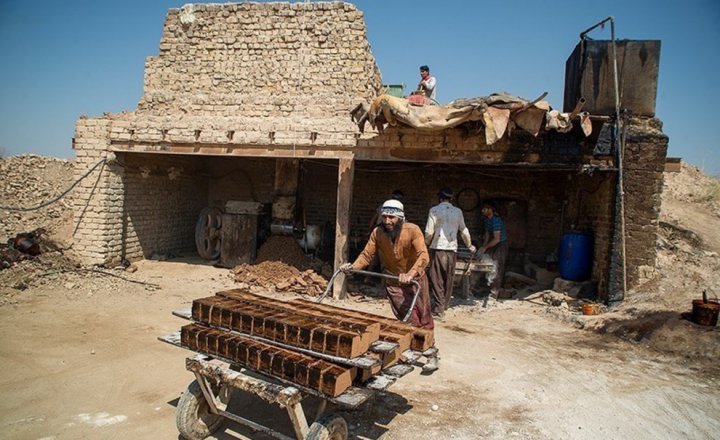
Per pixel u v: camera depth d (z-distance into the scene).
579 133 8.47
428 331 3.63
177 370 5.12
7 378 4.72
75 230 9.92
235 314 3.48
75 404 4.26
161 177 11.67
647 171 8.29
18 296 7.55
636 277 8.34
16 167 14.35
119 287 8.56
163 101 10.79
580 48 8.75
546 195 12.05
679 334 6.47
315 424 3.10
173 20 11.08
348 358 2.95
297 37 10.62
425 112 7.24
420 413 4.36
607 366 5.81
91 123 9.95
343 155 9.05
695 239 10.63
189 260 11.60
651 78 8.48
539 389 5.04
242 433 3.87
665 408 4.64
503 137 8.45
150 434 3.80
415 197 12.82
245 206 10.86
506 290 9.84
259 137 9.34
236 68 10.82
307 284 9.24
